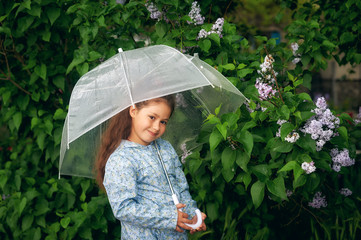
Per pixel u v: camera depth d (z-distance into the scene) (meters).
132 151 1.87
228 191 2.93
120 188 1.77
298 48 2.86
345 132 2.20
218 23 2.64
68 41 3.31
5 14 2.98
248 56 2.80
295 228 3.09
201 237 2.97
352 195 2.94
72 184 3.07
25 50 3.31
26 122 3.37
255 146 2.37
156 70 1.78
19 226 3.01
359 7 3.12
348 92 9.30
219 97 2.26
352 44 3.44
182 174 2.07
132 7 2.91
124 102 1.66
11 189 3.17
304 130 2.17
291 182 2.45
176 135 2.35
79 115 1.74
